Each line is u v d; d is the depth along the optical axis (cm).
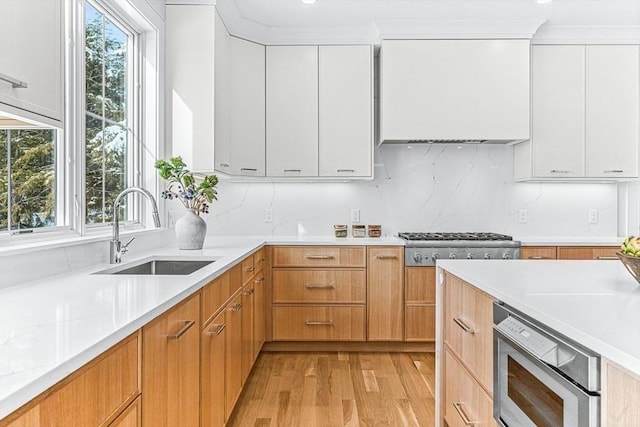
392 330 351
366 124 367
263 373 311
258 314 320
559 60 370
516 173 397
